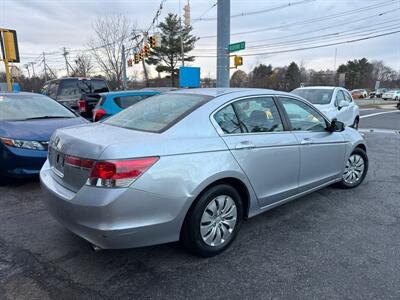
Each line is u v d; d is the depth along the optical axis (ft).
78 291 8.37
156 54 148.97
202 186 9.17
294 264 9.67
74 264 9.59
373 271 9.30
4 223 12.31
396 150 27.12
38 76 201.98
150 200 8.36
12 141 15.66
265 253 10.28
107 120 11.57
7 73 37.78
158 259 9.89
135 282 8.77
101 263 9.65
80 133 9.66
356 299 8.12
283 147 11.60
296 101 13.01
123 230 8.13
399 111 76.59
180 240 9.80
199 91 11.61
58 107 21.07
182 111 10.05
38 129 16.84
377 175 19.11
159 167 8.46
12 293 8.23
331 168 14.46
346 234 11.58
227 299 8.14
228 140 10.06
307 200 14.88
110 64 98.32
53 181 9.67
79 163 8.51
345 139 15.01
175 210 8.79
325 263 9.72
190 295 8.27
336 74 268.21
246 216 11.08
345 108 30.86
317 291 8.43
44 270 9.26
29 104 20.16
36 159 15.93
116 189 7.98
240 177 10.23
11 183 17.04
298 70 256.11
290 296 8.25
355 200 14.89
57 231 11.67
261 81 237.04
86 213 8.13
